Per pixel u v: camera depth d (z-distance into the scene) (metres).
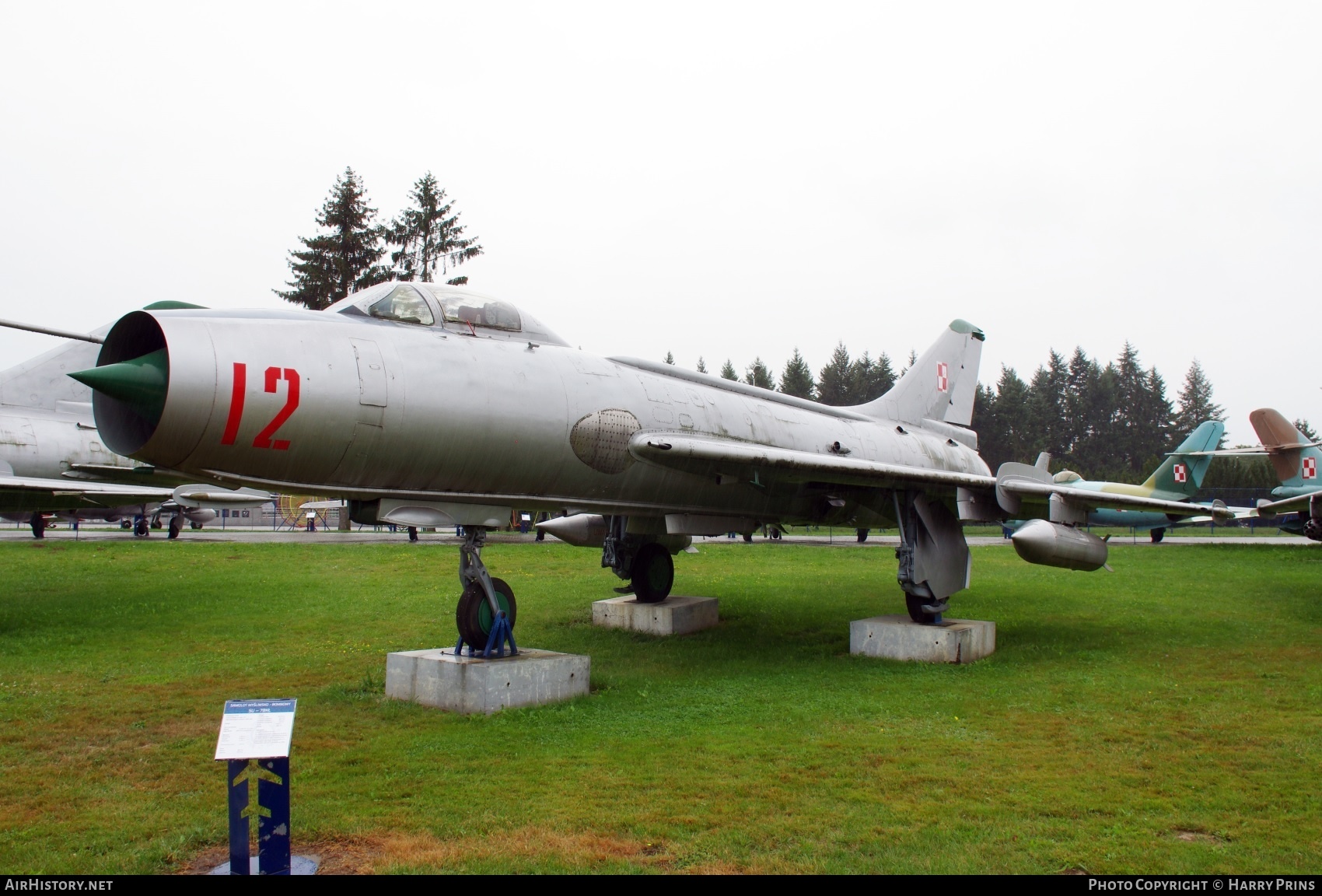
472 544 8.22
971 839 4.65
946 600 10.91
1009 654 10.53
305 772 5.71
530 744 6.41
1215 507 11.16
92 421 19.33
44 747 6.31
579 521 13.52
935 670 9.47
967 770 5.86
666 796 5.30
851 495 11.75
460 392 7.75
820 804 5.17
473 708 7.30
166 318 6.66
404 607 13.04
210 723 6.98
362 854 4.44
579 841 4.59
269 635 10.87
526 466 8.25
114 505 13.62
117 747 6.31
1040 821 4.93
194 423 6.44
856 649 10.62
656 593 12.58
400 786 5.45
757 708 7.65
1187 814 5.07
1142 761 6.05
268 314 7.35
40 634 10.82
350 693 7.98
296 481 7.20
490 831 4.72
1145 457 87.31
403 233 42.81
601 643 11.20
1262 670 9.38
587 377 8.96
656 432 9.25
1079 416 88.00
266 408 6.69
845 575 18.84
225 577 15.94
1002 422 75.25
